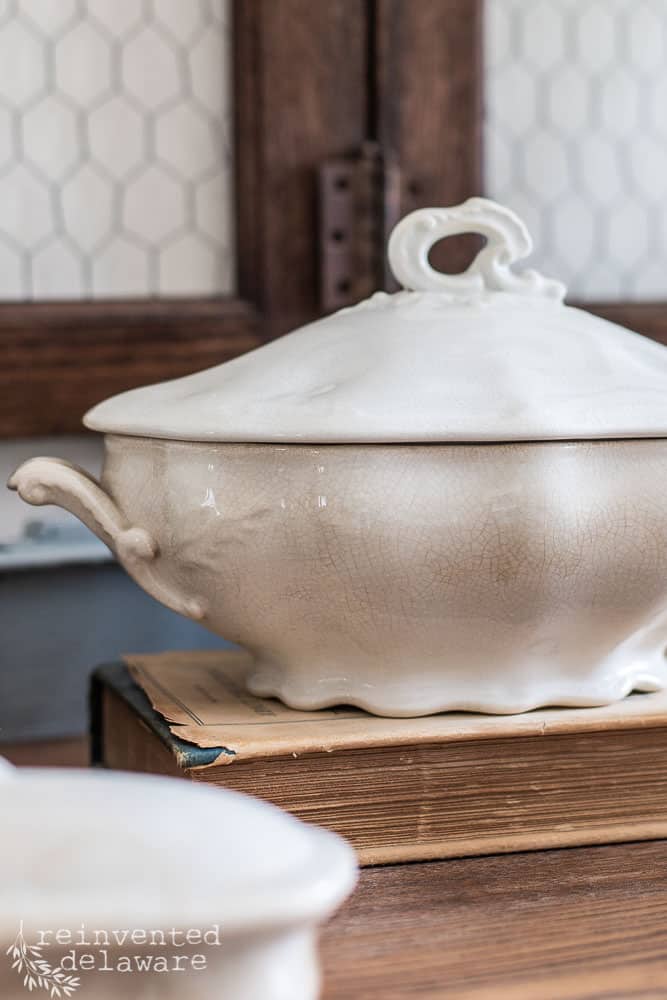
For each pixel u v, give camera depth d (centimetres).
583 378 57
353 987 45
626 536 56
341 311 65
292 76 101
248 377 58
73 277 100
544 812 59
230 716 60
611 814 60
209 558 57
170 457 57
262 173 101
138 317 99
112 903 32
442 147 106
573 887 55
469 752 58
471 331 59
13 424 97
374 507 54
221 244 104
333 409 54
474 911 52
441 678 60
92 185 100
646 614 59
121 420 59
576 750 59
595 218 115
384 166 102
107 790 35
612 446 56
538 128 112
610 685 62
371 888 54
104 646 91
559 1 111
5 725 88
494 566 55
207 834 34
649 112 116
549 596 56
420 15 103
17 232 98
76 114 99
